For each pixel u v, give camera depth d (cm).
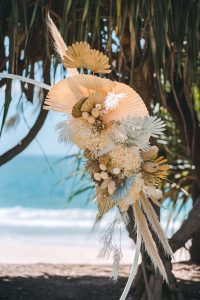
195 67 427
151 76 483
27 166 4750
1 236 1962
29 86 460
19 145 473
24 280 597
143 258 474
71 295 550
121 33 399
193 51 421
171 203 642
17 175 4644
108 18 441
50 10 422
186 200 644
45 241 1819
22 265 687
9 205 3212
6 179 4450
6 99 400
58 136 258
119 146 259
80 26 409
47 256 1251
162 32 397
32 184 4081
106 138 257
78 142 259
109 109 256
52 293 554
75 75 257
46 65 452
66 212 2720
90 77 254
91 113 256
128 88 257
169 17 425
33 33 452
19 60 467
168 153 641
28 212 2791
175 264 661
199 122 599
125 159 258
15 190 3894
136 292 513
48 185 4044
